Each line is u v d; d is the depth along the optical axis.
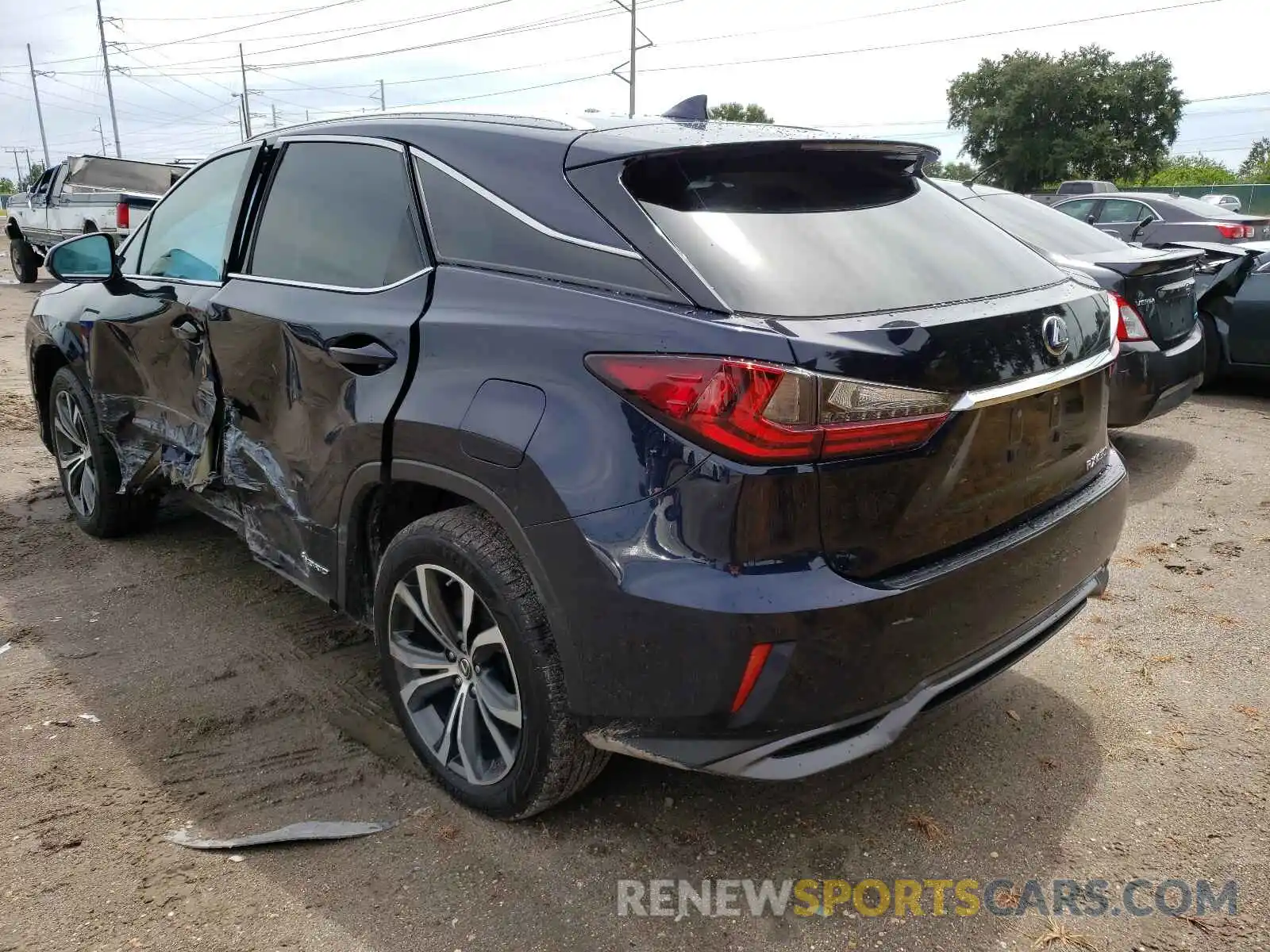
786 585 1.95
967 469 2.16
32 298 14.91
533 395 2.20
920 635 2.09
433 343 2.43
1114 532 2.74
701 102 2.96
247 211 3.34
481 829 2.52
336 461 2.71
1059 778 2.73
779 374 1.90
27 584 4.07
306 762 2.81
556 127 2.54
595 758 2.37
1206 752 2.85
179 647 3.52
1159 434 6.48
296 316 2.88
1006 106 49.41
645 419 2.02
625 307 2.12
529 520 2.19
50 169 16.41
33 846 2.44
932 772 2.77
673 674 2.03
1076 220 6.44
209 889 2.29
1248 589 3.99
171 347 3.56
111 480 4.32
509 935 2.16
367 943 2.13
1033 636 2.46
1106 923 2.20
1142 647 3.51
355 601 2.89
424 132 2.77
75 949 2.11
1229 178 54.16
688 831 2.52
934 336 2.05
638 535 2.02
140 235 4.11
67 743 2.89
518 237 2.40
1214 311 7.46
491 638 2.42
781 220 2.28
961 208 2.81
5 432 6.60
